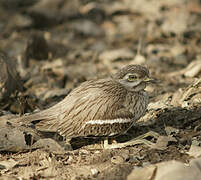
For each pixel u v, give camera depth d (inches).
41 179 342.0
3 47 823.1
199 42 806.5
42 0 1025.5
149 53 764.6
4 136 385.1
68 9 995.9
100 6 1001.5
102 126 376.2
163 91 550.0
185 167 318.7
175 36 832.3
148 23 910.4
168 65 705.6
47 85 615.8
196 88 471.8
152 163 353.4
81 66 717.9
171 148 374.6
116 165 353.4
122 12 980.6
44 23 964.0
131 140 386.3
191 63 650.8
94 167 353.7
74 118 377.7
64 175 345.1
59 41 861.2
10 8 1042.1
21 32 915.4
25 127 402.9
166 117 431.8
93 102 378.3
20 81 564.4
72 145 397.1
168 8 933.8
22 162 365.4
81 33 914.7
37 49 752.3
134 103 388.2
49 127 382.9
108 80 395.9
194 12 905.5
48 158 367.6
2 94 503.2
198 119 421.7
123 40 855.1
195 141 383.6
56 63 716.7
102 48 823.1
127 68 392.8
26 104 506.9
